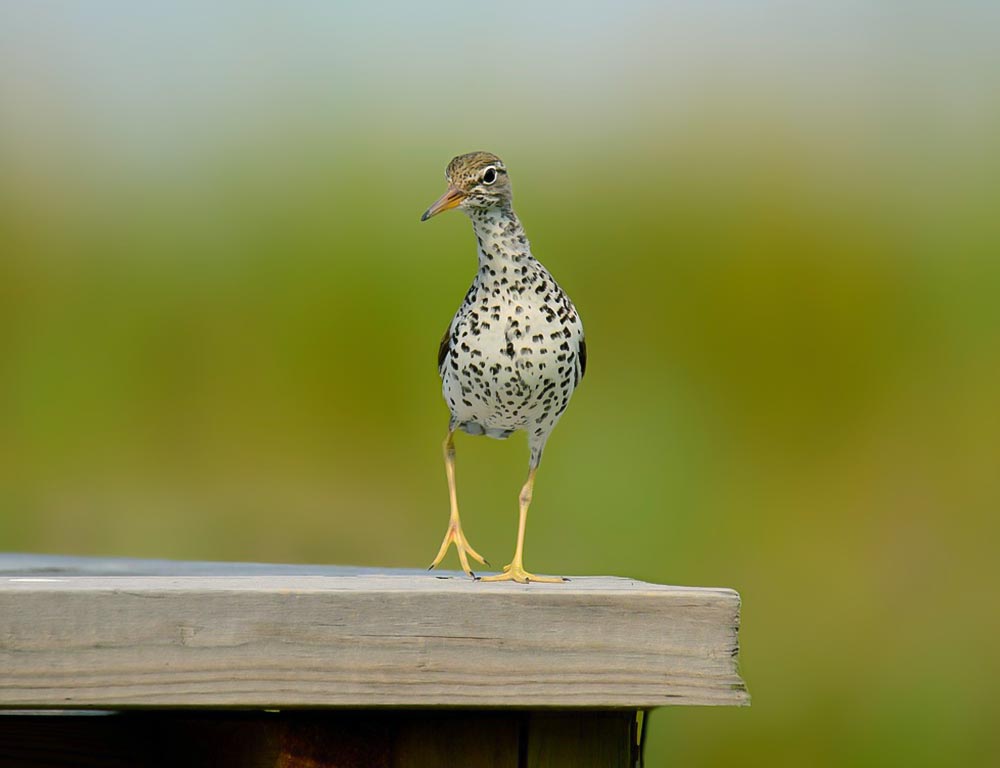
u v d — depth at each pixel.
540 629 9.14
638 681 9.22
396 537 24.34
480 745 9.62
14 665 8.55
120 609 8.67
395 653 8.96
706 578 23.70
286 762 9.62
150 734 10.12
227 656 8.77
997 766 21.48
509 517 23.70
